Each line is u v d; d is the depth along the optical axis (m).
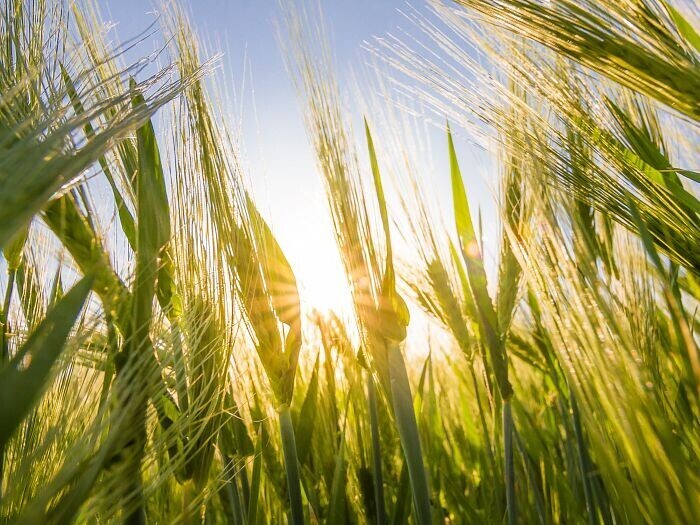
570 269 0.17
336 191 0.25
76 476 0.12
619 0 0.23
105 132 0.12
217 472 0.29
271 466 0.28
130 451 0.15
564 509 0.32
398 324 0.24
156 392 0.16
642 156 0.24
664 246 0.23
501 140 0.27
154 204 0.18
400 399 0.24
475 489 0.38
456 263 0.31
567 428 0.34
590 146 0.25
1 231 0.09
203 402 0.20
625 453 0.15
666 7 0.24
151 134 0.19
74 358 0.16
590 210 0.28
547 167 0.25
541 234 0.20
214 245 0.21
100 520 0.15
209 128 0.23
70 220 0.16
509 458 0.28
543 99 0.27
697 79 0.21
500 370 0.28
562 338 0.18
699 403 0.19
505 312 0.30
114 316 0.16
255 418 0.27
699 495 0.14
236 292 0.23
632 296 0.22
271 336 0.24
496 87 0.28
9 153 0.10
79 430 0.15
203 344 0.20
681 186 0.24
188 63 0.23
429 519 0.23
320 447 0.30
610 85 0.27
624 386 0.15
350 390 0.31
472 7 0.25
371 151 0.25
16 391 0.08
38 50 0.19
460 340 0.31
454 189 0.30
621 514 0.19
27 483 0.14
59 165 0.10
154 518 0.24
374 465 0.28
